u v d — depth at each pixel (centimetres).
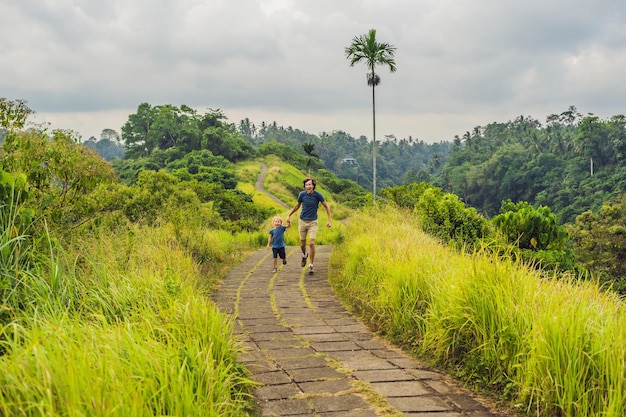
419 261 679
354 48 3222
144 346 371
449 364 489
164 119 13175
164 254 871
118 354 345
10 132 750
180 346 405
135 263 716
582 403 355
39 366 292
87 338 337
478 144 17312
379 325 646
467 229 1370
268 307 785
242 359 517
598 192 9788
